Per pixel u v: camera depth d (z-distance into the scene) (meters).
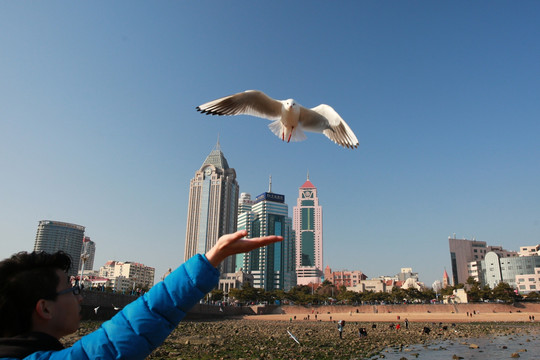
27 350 1.72
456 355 26.06
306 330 52.06
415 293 129.62
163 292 1.74
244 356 23.48
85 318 44.84
